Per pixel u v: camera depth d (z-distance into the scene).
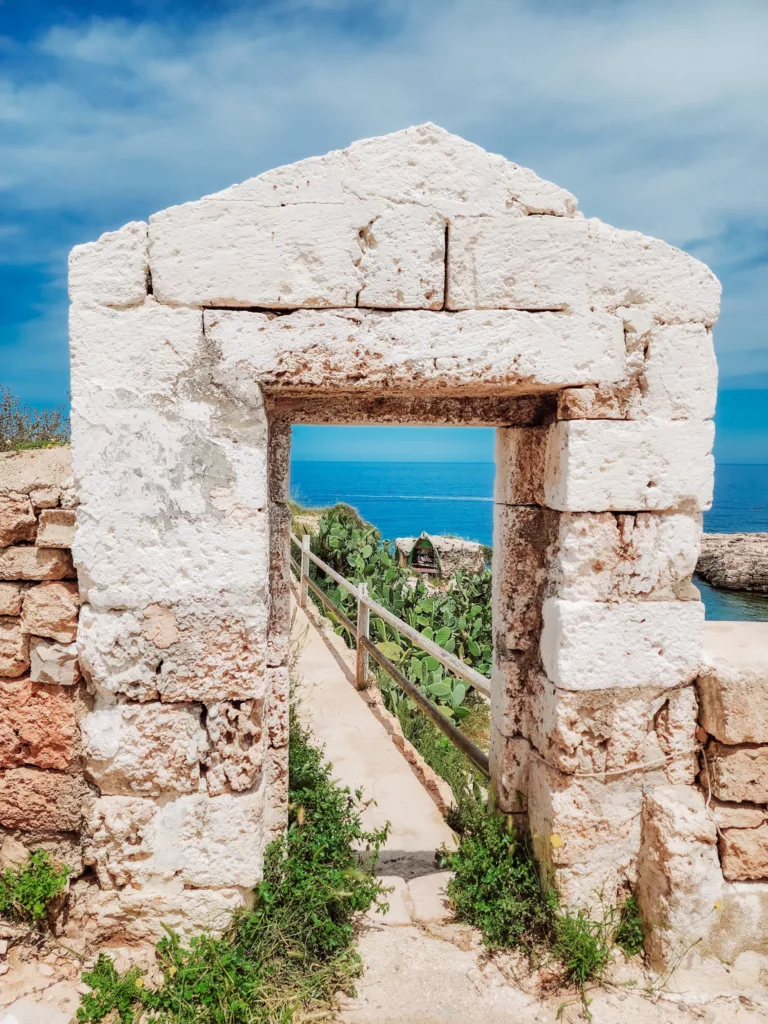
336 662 7.09
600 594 2.96
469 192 2.79
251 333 2.74
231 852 2.84
